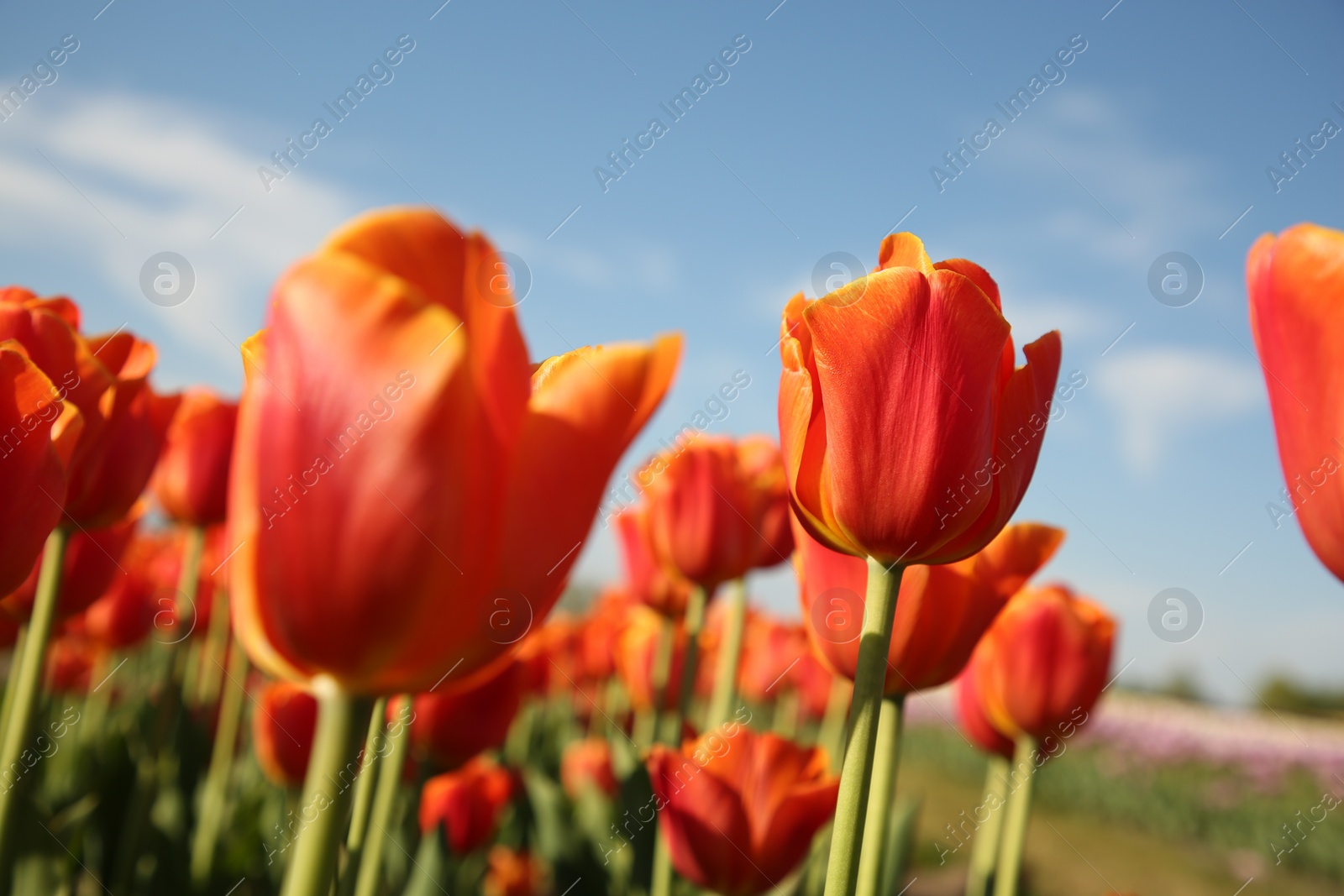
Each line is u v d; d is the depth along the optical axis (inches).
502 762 38.0
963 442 17.3
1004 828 26.1
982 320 17.2
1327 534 17.3
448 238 14.0
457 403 13.0
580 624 52.7
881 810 19.6
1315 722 204.5
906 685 19.8
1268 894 84.4
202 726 33.4
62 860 25.0
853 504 17.5
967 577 19.7
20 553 17.3
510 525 13.9
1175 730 174.1
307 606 13.2
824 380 17.6
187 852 28.8
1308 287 17.2
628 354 14.8
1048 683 24.6
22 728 20.1
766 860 22.7
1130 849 97.4
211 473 31.0
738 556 29.2
